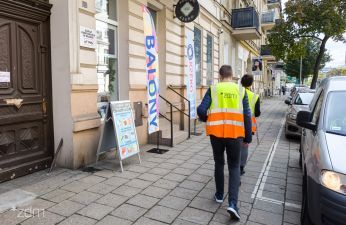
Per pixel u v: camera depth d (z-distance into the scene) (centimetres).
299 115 431
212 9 1416
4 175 475
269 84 4644
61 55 545
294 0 1652
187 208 420
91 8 586
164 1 923
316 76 1817
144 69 786
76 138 556
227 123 407
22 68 502
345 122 396
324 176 317
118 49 735
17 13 485
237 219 391
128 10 716
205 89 1339
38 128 535
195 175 557
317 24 1593
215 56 1491
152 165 611
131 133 604
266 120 1492
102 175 535
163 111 955
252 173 594
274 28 1811
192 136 942
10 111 484
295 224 389
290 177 573
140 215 393
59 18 541
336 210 302
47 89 552
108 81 716
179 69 1059
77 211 395
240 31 1836
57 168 559
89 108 590
